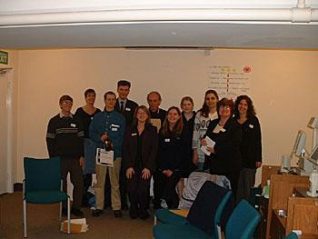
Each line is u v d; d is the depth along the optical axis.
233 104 4.73
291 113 5.35
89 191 5.14
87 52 5.61
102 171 4.76
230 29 1.87
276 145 5.40
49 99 5.75
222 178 4.20
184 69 5.45
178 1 1.67
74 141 4.71
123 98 5.14
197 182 4.20
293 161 5.02
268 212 3.35
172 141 4.70
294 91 5.32
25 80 5.80
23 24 1.86
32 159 4.15
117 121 4.80
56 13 1.76
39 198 3.89
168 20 1.68
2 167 5.64
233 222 2.59
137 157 4.61
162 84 5.51
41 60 5.73
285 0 1.61
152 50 5.48
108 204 5.05
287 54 5.30
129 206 4.86
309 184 3.05
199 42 2.42
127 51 5.52
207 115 4.86
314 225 2.61
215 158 4.34
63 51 5.66
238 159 4.36
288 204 2.66
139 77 5.54
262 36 2.07
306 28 1.78
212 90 5.08
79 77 5.66
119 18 1.69
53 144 4.69
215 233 2.87
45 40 2.42
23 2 1.86
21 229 4.21
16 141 5.85
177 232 2.95
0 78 5.51
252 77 5.36
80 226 4.18
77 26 1.88
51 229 4.23
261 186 4.16
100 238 4.00
